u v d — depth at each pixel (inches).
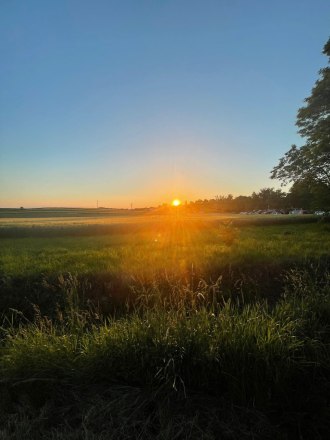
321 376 146.7
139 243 629.9
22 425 118.7
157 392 130.4
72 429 116.3
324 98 1175.0
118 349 145.6
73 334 173.0
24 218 2637.8
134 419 119.9
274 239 627.2
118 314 251.1
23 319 252.5
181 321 167.0
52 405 129.3
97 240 742.5
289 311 194.4
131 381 140.5
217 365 138.9
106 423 118.6
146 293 252.8
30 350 150.3
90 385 138.4
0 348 173.5
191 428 114.7
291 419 125.3
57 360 144.5
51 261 396.5
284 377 135.6
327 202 1221.1
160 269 312.5
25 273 318.3
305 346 159.0
